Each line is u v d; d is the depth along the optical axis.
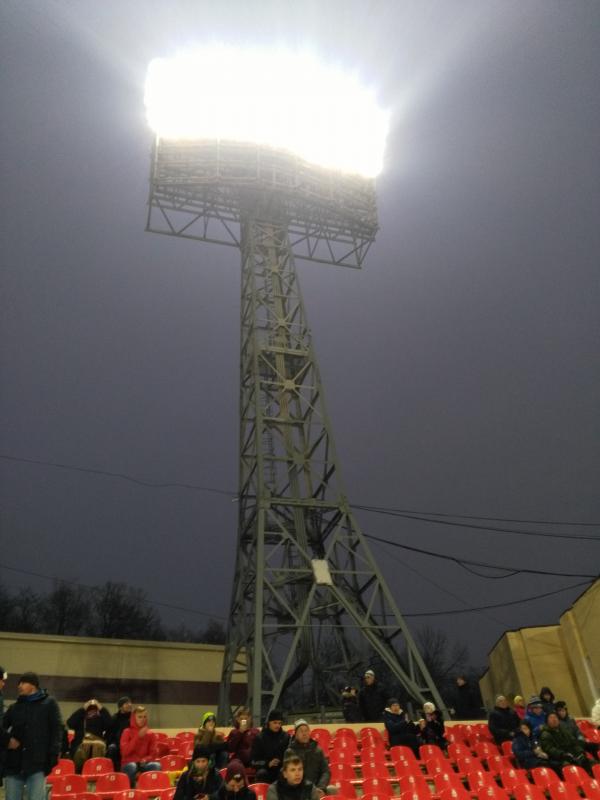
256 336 25.64
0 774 7.71
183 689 26.62
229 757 11.48
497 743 14.52
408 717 17.69
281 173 29.53
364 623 19.66
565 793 11.22
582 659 23.23
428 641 52.38
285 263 29.38
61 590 44.38
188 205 29.59
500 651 27.94
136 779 11.16
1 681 7.81
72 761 11.52
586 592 22.58
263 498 21.45
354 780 11.49
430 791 11.34
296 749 9.34
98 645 26.25
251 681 18.53
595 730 17.11
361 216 31.80
